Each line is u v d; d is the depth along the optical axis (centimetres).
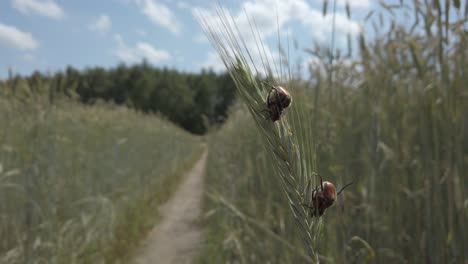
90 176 687
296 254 283
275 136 115
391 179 286
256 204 436
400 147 288
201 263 553
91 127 793
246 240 406
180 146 2175
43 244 441
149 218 867
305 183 113
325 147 291
